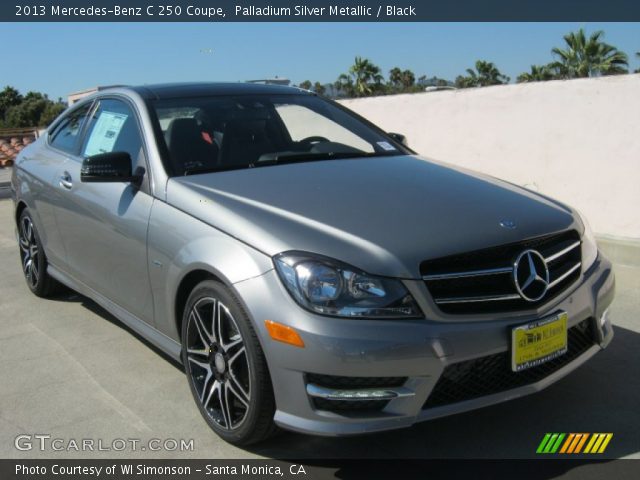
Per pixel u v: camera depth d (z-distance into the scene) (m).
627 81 5.73
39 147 5.07
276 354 2.60
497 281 2.72
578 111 6.10
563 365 2.95
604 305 3.12
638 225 5.82
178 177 3.38
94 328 4.53
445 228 2.78
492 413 3.23
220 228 2.93
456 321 2.61
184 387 3.61
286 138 3.96
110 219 3.68
